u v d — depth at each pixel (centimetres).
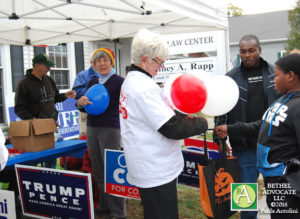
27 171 277
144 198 183
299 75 182
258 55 262
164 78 657
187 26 459
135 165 179
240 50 264
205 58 620
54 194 267
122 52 1017
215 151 313
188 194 411
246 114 268
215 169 218
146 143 176
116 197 292
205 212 218
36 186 276
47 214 275
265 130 193
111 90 292
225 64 604
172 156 183
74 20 421
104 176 297
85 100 280
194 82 191
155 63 180
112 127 292
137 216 343
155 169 176
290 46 2170
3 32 459
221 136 243
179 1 281
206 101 204
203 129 184
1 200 243
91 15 420
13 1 314
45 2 345
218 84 224
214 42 611
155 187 177
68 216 263
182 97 189
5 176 326
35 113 390
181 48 641
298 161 175
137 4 355
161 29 482
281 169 180
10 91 677
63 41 539
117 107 296
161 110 168
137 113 175
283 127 181
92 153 309
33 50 729
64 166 363
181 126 170
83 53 870
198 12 335
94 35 517
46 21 441
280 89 192
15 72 689
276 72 191
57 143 344
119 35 513
